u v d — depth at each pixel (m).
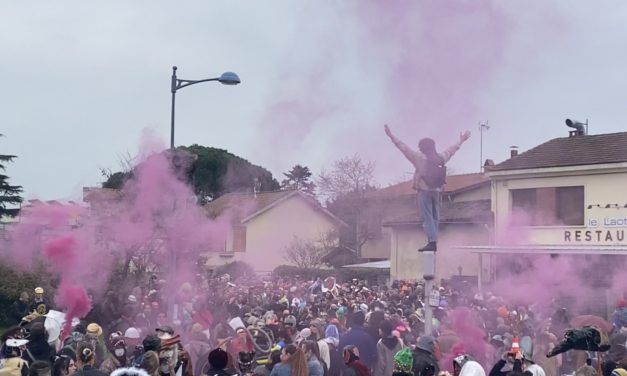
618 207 27.36
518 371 7.97
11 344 8.84
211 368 8.01
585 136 30.69
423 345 8.59
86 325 11.86
